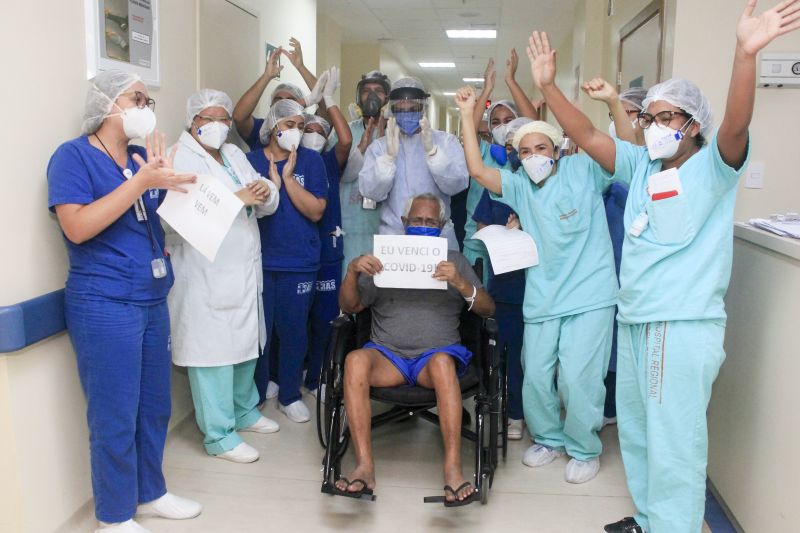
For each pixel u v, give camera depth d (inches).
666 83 69.4
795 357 64.6
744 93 58.5
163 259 75.3
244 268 94.6
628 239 72.6
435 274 87.7
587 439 92.4
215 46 120.4
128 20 87.8
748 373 77.2
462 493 75.8
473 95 90.8
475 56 416.2
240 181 97.1
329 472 80.2
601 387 91.5
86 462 80.7
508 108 112.8
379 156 106.7
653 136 69.3
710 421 90.3
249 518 81.8
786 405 66.1
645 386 71.8
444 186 107.3
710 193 66.1
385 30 331.6
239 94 134.7
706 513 83.7
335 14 294.0
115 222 70.1
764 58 106.3
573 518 82.9
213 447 97.7
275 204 100.9
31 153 69.7
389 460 99.3
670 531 69.7
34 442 71.1
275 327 112.0
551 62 76.1
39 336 68.4
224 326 93.1
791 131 109.8
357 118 149.3
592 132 77.7
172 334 92.7
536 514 83.7
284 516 82.5
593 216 88.0
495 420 87.3
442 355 85.8
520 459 99.8
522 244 90.6
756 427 73.6
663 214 67.9
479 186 112.3
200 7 112.5
